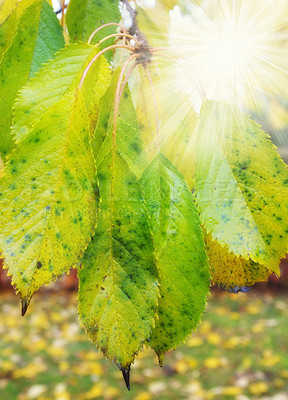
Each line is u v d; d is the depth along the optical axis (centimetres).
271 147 28
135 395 218
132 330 26
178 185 28
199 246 28
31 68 33
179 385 227
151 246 27
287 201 28
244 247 28
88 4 37
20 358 254
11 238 24
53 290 379
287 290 360
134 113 30
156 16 36
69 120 26
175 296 28
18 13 36
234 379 229
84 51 28
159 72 32
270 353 257
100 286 26
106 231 27
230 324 306
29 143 25
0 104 32
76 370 241
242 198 28
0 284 375
